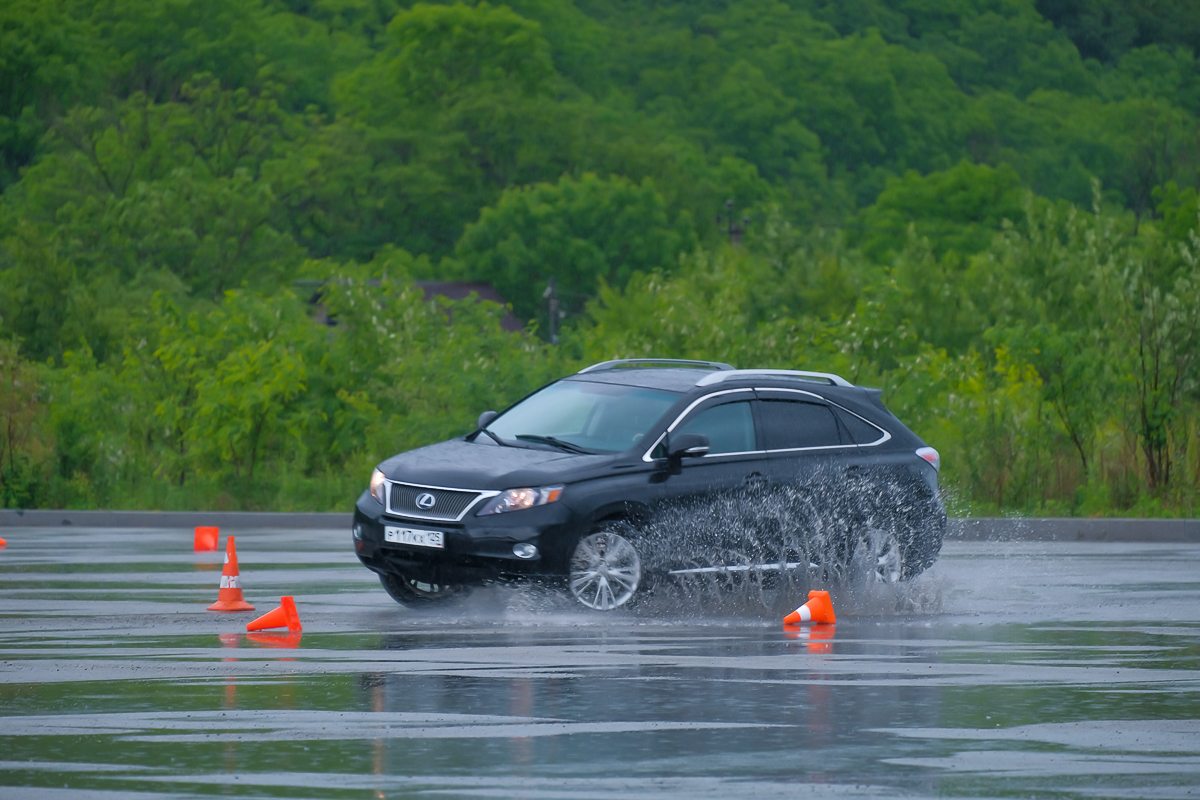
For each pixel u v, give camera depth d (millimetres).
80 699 26062
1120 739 22875
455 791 19406
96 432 77562
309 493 74750
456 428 77500
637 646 32625
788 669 29453
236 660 30531
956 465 73125
